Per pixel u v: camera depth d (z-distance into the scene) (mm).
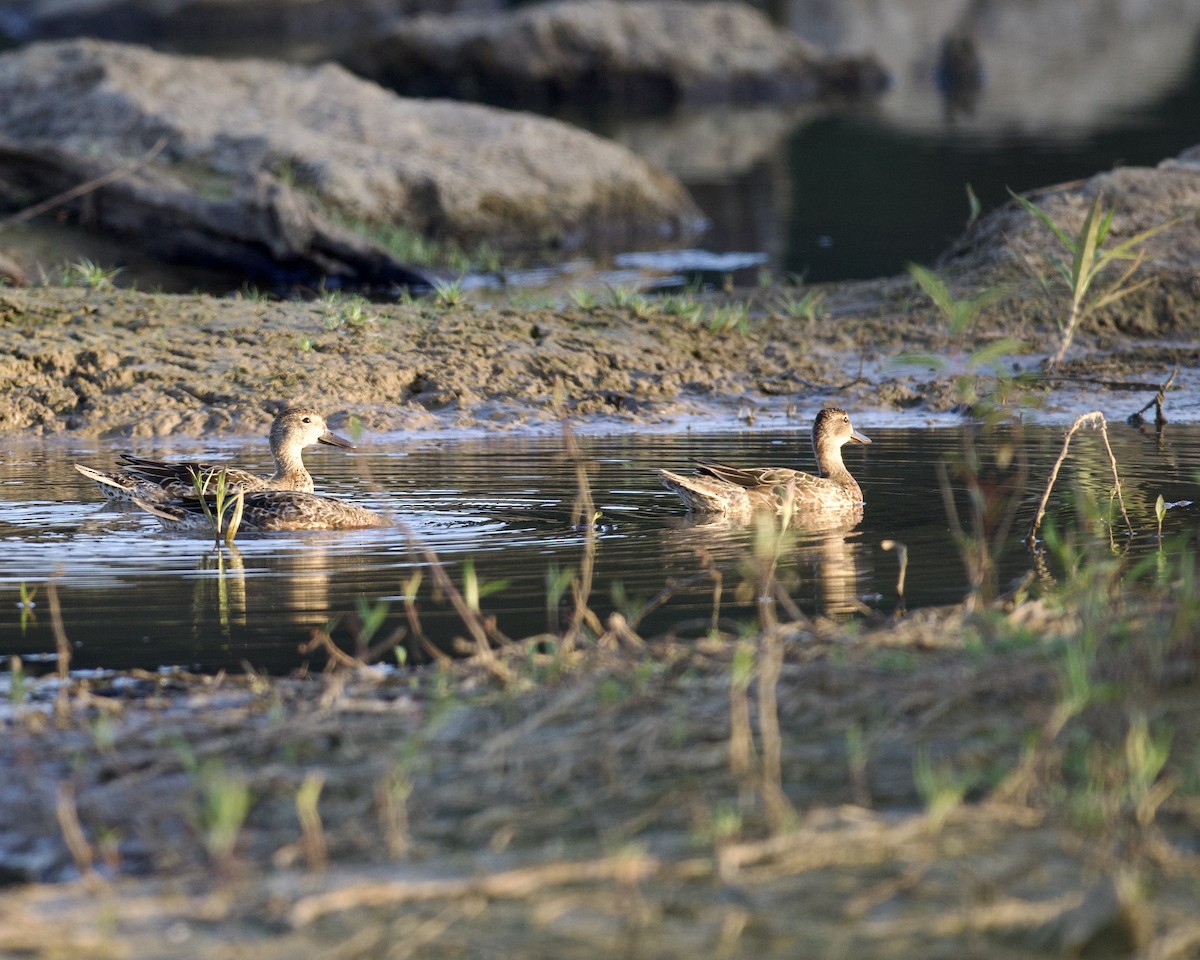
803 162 63594
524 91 84062
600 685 12203
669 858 9453
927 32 110062
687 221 52688
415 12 111812
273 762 11234
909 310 35750
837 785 10281
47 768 11500
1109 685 10938
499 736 11344
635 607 15453
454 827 10062
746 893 8961
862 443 24359
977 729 10922
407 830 10047
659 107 82188
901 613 14602
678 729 11141
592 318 32562
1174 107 76062
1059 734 10680
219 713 12461
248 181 40094
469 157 50438
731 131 72875
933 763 10500
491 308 32812
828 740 10938
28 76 50531
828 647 12836
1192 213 37094
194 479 20750
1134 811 9672
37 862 10188
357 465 23766
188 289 39500
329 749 11383
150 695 13188
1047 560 17047
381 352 29516
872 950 8359
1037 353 32438
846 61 87438
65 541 18906
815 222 51812
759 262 45438
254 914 9023
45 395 27359
